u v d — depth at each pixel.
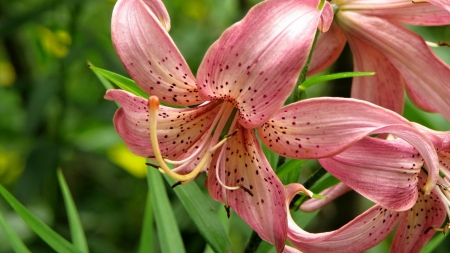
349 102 0.44
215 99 0.46
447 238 0.79
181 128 0.48
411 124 0.44
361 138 0.44
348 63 0.71
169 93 0.46
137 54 0.45
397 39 0.51
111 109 0.84
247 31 0.43
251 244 0.52
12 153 0.99
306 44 0.42
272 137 0.46
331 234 0.46
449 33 0.90
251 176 0.47
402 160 0.45
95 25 1.07
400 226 0.49
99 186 1.06
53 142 0.84
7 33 0.80
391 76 0.53
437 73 0.50
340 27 0.52
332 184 0.50
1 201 1.01
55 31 0.86
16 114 1.06
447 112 0.51
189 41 0.97
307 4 0.43
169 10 1.06
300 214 0.54
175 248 0.53
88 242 0.87
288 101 0.61
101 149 0.90
